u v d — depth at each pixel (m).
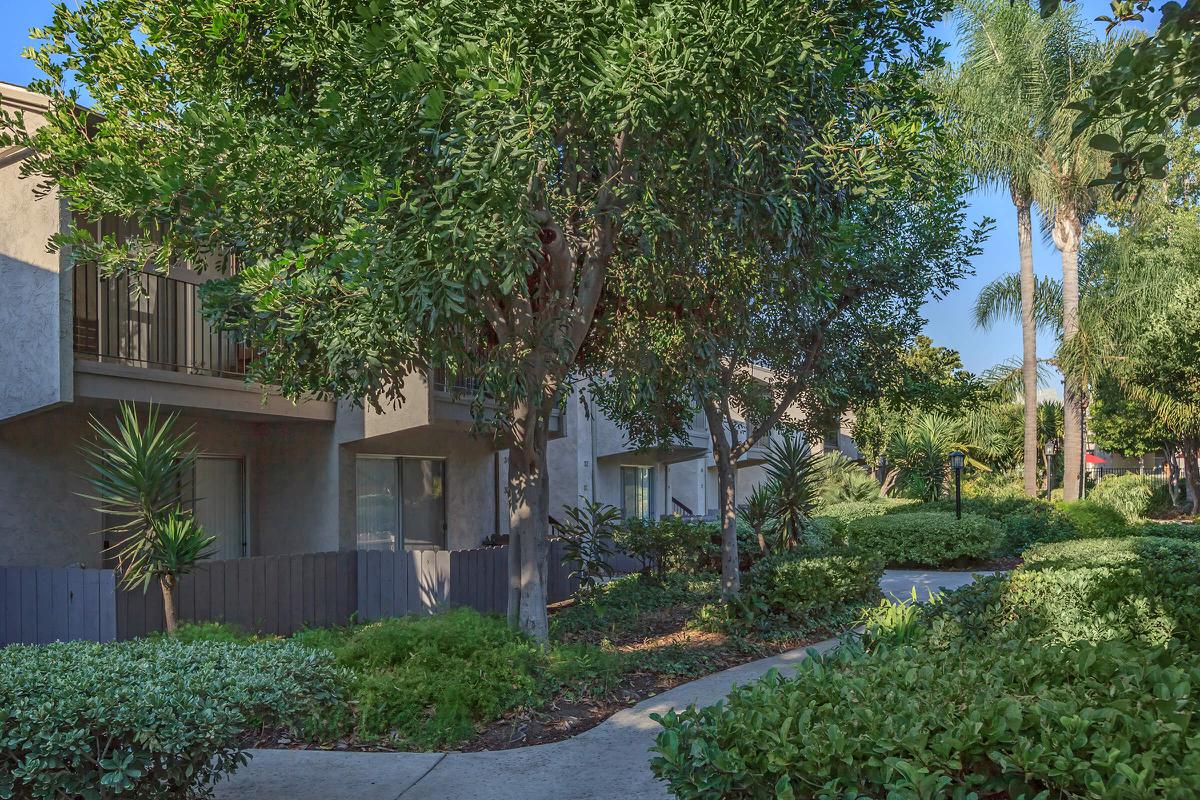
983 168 24.28
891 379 14.14
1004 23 23.20
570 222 9.50
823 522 20.25
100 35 8.46
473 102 6.55
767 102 7.52
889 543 19.89
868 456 36.78
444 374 13.39
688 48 6.77
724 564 12.30
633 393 10.30
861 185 8.27
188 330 12.21
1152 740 3.33
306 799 5.50
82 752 4.15
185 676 4.71
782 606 11.40
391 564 11.87
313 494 13.38
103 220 10.62
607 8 7.02
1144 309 24.52
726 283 10.44
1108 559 9.24
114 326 11.27
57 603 9.25
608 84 6.83
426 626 7.88
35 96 9.85
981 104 23.45
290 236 8.03
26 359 9.87
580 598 12.86
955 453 20.92
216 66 8.38
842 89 8.77
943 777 3.20
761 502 15.34
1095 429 39.19
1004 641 5.30
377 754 6.45
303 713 5.21
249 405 11.87
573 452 19.83
